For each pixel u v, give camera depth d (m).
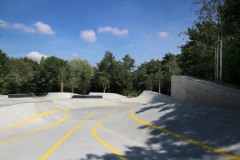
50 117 24.08
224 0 15.34
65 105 37.03
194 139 10.80
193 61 47.12
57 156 9.41
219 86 16.97
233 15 14.91
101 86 89.88
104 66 92.12
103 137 13.84
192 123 12.67
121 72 90.12
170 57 81.25
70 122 22.16
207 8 17.86
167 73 71.81
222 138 9.91
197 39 37.53
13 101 41.59
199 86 18.86
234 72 26.91
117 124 17.58
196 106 15.18
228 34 17.02
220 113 12.64
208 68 37.50
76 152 10.04
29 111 22.95
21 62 91.12
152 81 79.31
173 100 23.41
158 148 10.59
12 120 19.83
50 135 14.73
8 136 14.76
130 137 13.67
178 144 10.62
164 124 13.91
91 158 9.12
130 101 46.25
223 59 26.67
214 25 19.23
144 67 90.44
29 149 10.69
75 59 93.62
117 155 9.55
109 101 44.72
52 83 90.50
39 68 91.38
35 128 18.70
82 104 40.25
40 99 46.22
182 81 22.97
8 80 81.75
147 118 16.36
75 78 88.38
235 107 13.74
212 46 32.56
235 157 8.23
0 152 10.21
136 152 10.02
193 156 8.98
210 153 8.98
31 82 90.25
